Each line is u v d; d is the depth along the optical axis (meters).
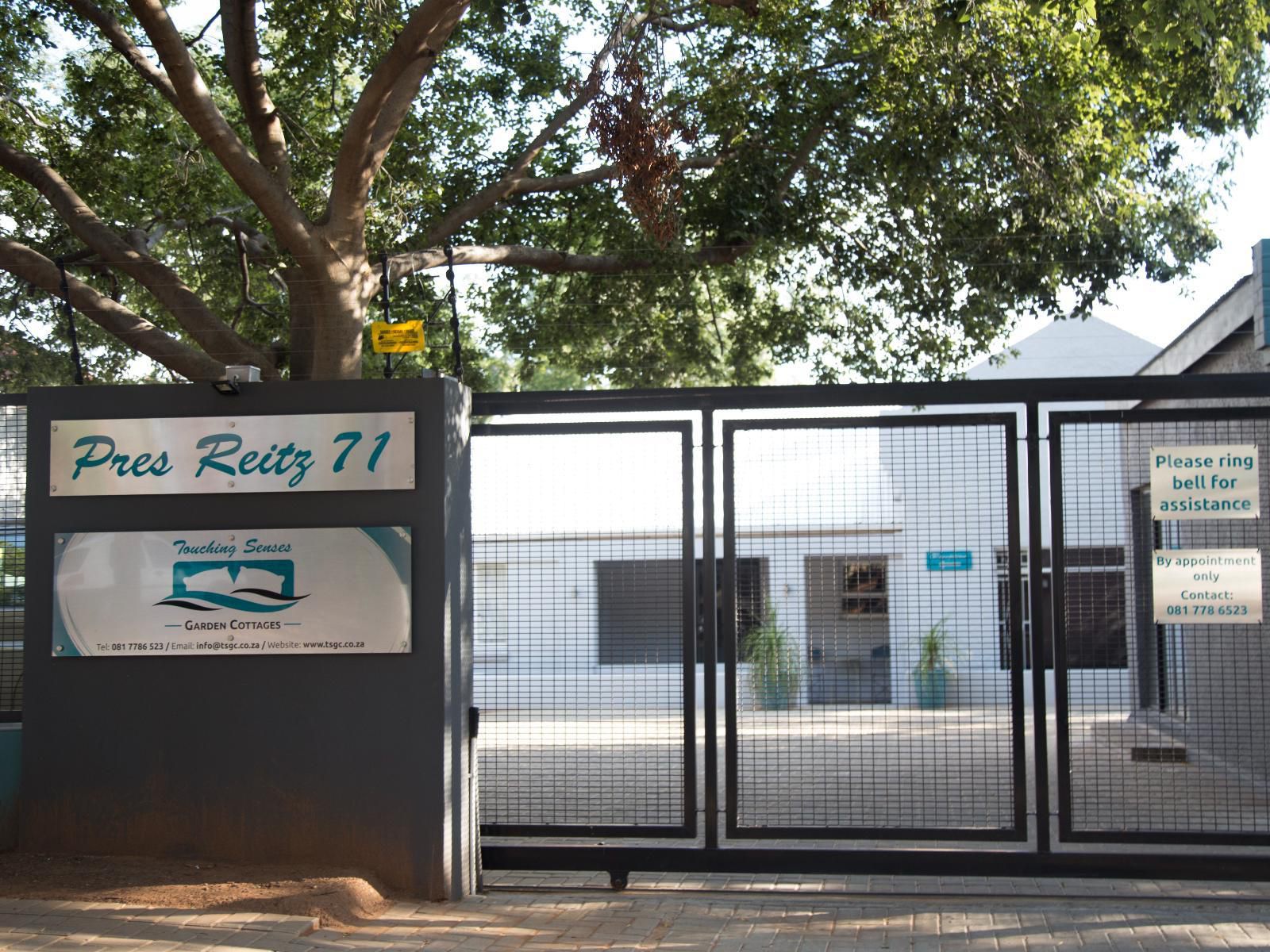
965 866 6.61
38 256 10.37
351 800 6.59
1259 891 6.70
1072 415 6.67
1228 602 6.57
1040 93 12.91
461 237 15.43
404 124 14.41
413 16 7.96
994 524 6.70
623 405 7.01
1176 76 13.25
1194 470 6.56
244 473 6.80
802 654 6.79
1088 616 6.70
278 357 11.64
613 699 6.96
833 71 14.41
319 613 6.67
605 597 7.01
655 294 16.31
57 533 6.90
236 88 10.29
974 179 14.12
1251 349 9.97
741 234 14.12
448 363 16.77
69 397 6.96
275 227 8.77
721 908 6.49
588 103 10.05
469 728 6.89
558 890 6.87
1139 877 6.53
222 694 6.73
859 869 6.66
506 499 7.05
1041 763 6.61
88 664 6.83
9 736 7.09
